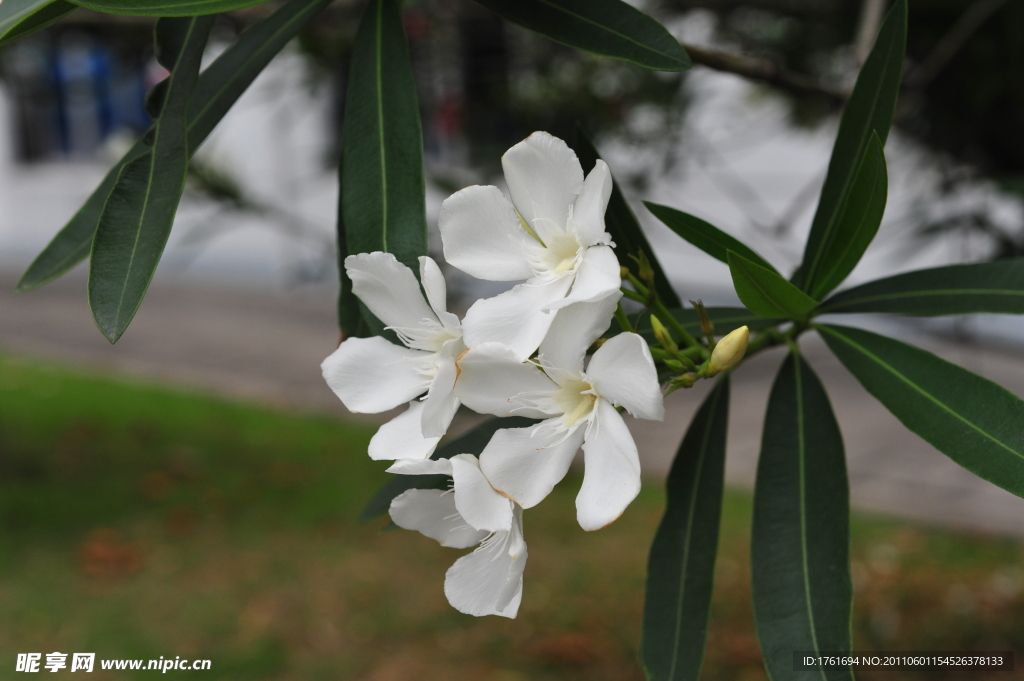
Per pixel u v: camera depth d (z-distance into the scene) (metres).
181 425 6.06
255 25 1.06
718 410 1.17
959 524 4.35
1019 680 3.08
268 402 6.52
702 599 1.10
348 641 3.58
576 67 2.69
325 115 8.26
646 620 1.12
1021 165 2.34
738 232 6.71
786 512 1.07
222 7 0.84
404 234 0.91
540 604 3.90
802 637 1.00
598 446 0.83
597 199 0.84
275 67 2.83
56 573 4.05
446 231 0.88
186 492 4.98
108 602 3.81
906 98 2.28
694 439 1.17
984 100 2.22
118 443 5.71
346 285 1.01
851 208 1.03
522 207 0.88
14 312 9.35
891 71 1.05
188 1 0.83
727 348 0.91
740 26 2.66
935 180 2.66
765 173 6.66
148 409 6.37
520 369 0.84
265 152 8.66
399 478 1.10
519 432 0.85
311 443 5.76
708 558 1.12
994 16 2.20
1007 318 5.69
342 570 4.13
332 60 2.54
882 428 5.57
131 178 0.87
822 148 6.12
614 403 0.84
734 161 6.69
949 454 0.98
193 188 2.61
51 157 11.58
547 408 0.85
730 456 5.23
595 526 0.80
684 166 3.01
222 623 3.67
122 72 2.79
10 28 0.82
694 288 6.49
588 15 0.96
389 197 0.92
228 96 1.04
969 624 3.46
